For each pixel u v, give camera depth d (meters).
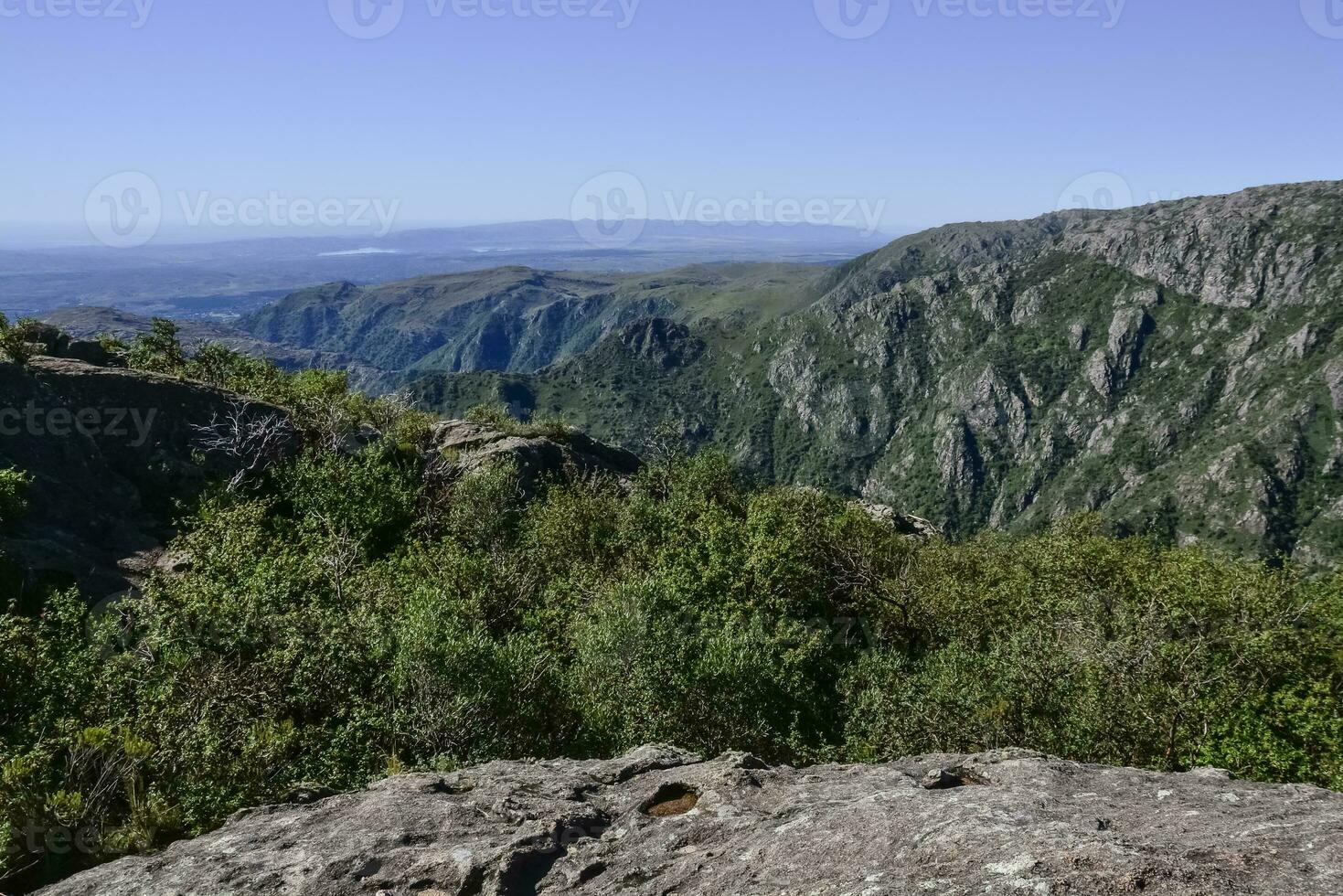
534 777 9.73
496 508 46.50
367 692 21.47
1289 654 23.11
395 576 32.78
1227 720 20.95
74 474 39.50
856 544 41.16
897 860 5.85
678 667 24.73
